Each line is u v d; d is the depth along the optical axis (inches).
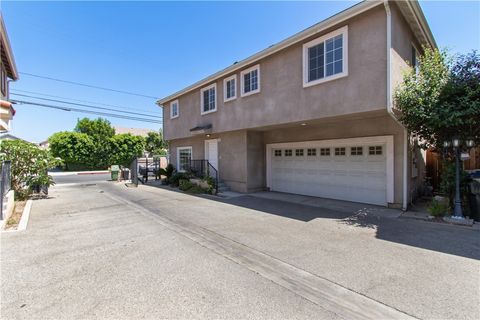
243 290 126.0
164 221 268.2
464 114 234.2
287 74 360.2
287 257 169.2
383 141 330.6
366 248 184.4
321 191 409.1
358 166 361.4
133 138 1237.7
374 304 113.6
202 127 531.2
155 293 122.7
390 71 257.4
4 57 450.9
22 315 105.0
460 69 254.5
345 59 291.3
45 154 432.5
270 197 417.4
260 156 490.0
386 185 330.6
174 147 704.4
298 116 345.4
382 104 262.1
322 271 147.5
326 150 399.9
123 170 799.7
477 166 396.5
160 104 727.1
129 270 148.8
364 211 307.3
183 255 172.9
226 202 378.0
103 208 341.1
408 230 228.1
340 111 297.9
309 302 115.3
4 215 268.2
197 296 120.1
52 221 269.7
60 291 124.6
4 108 295.3
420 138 314.8
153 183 658.8
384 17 260.8
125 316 104.2
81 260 163.9
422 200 374.0
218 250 182.7
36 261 162.1
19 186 411.5
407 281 134.4
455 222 244.8
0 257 168.9
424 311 108.0
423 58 297.1
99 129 1368.1
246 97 434.9
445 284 130.7
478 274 141.6
